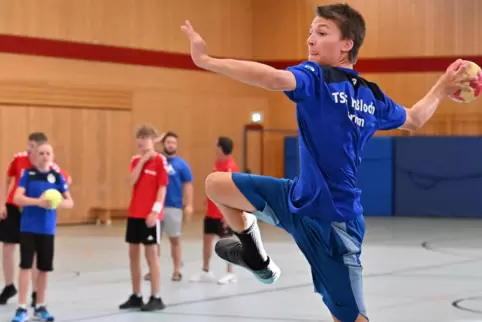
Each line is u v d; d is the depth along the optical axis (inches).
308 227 137.4
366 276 370.0
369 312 278.5
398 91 825.5
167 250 490.0
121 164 742.5
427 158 754.8
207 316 270.5
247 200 138.5
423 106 154.1
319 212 134.6
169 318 267.3
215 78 820.0
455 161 745.6
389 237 567.2
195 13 802.2
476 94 156.1
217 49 823.1
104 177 730.2
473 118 800.9
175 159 359.3
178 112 789.9
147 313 277.1
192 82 800.9
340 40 139.0
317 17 141.8
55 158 697.0
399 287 336.5
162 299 307.0
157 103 772.6
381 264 415.2
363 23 141.9
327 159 134.9
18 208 301.1
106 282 354.3
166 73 780.6
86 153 717.9
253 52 850.8
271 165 852.6
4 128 664.4
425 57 816.9
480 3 804.0
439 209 753.0
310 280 357.4
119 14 741.9
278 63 847.1
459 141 744.3
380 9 824.9
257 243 141.1
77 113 712.4
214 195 139.5
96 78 725.9
